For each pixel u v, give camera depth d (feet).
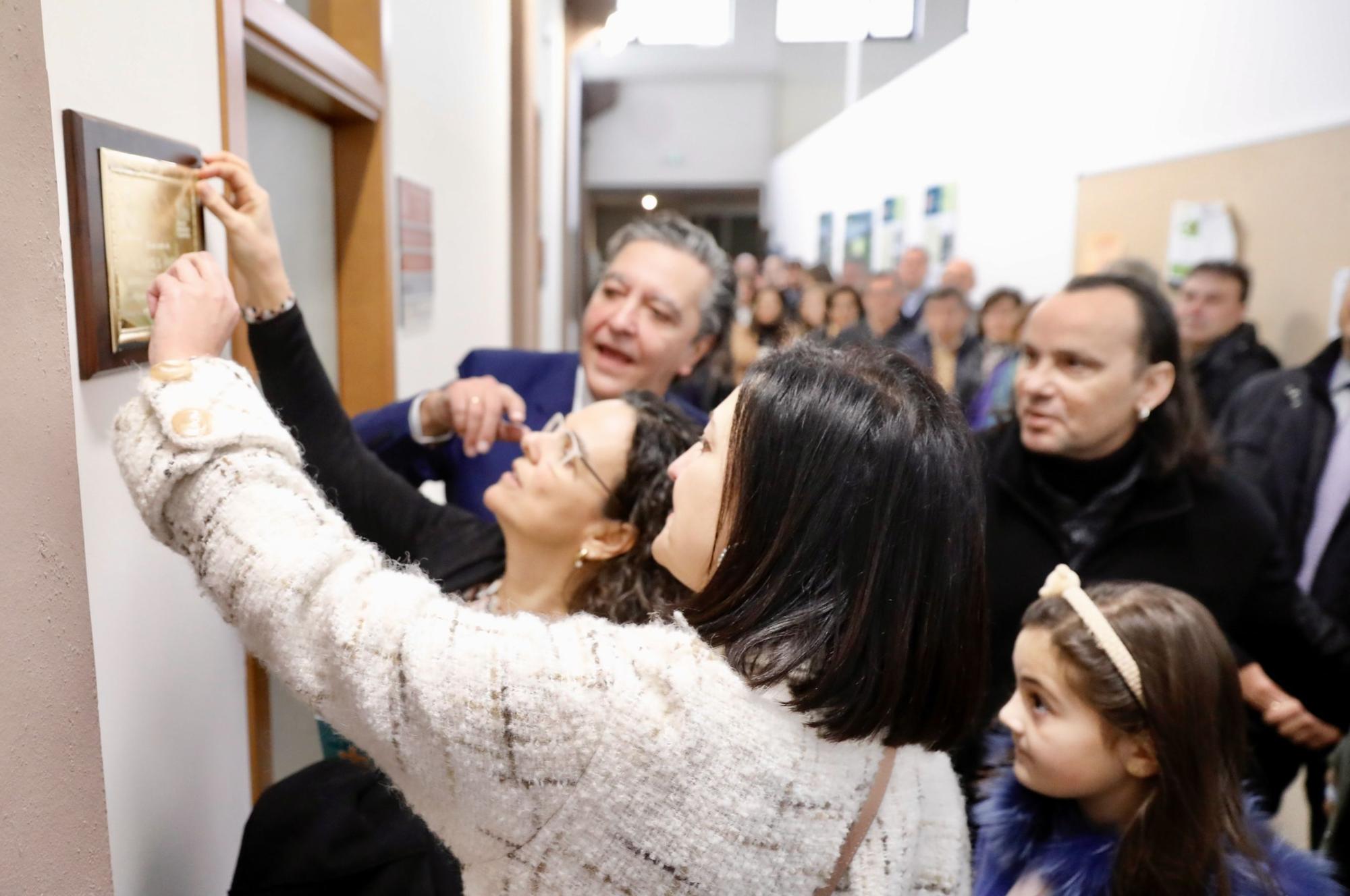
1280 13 8.88
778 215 29.14
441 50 8.07
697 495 2.18
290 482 2.19
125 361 2.66
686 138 30.12
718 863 1.83
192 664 3.31
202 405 2.15
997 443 4.63
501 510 3.27
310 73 4.66
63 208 2.37
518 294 12.67
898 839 2.02
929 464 1.95
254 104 4.66
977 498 2.08
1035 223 13.64
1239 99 9.49
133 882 2.86
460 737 1.83
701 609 2.04
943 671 2.01
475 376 5.36
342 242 6.13
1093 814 3.02
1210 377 9.15
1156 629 2.89
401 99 6.72
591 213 31.63
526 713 1.82
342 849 2.80
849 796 1.96
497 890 1.95
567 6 19.48
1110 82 11.76
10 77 1.73
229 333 2.51
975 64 15.58
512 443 4.77
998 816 3.18
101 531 2.63
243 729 3.84
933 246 17.47
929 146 17.60
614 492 3.20
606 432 3.23
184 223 3.00
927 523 1.94
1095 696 2.88
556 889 1.88
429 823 2.09
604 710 1.83
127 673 2.81
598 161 30.37
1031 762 3.04
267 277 3.23
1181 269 10.25
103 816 2.16
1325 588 7.34
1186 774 2.77
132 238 2.65
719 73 29.66
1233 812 2.86
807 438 1.94
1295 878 2.83
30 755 1.83
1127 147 11.41
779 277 22.44
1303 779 7.17
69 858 2.00
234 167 3.13
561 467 3.18
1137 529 4.27
